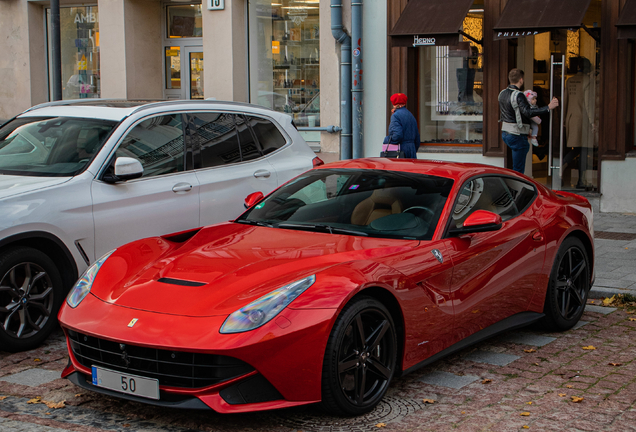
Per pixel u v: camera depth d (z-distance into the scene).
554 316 5.46
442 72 11.93
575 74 11.07
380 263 4.07
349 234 4.56
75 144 5.77
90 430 3.64
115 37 13.31
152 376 3.63
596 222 10.16
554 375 4.56
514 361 4.86
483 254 4.70
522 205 5.37
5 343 4.90
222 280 3.89
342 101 12.20
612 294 6.57
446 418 3.83
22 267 5.00
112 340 3.63
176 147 6.23
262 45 13.09
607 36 10.64
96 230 5.41
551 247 5.36
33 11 14.20
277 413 3.92
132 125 5.98
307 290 3.69
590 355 5.00
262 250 4.27
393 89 11.95
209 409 3.50
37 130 6.04
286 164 7.14
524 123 9.90
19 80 14.34
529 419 3.81
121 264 4.31
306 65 12.84
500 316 4.96
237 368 3.52
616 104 10.70
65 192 5.28
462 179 4.93
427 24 10.97
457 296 4.48
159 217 5.86
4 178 5.42
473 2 11.52
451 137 12.02
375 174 5.12
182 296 3.78
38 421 3.75
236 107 7.00
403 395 4.21
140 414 3.92
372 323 3.96
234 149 6.73
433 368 4.71
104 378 3.79
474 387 4.34
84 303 3.98
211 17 12.89
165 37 13.98
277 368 3.54
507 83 11.35
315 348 3.60
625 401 4.08
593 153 11.16
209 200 6.29
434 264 4.30
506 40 11.27
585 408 3.96
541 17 10.32
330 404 3.73
